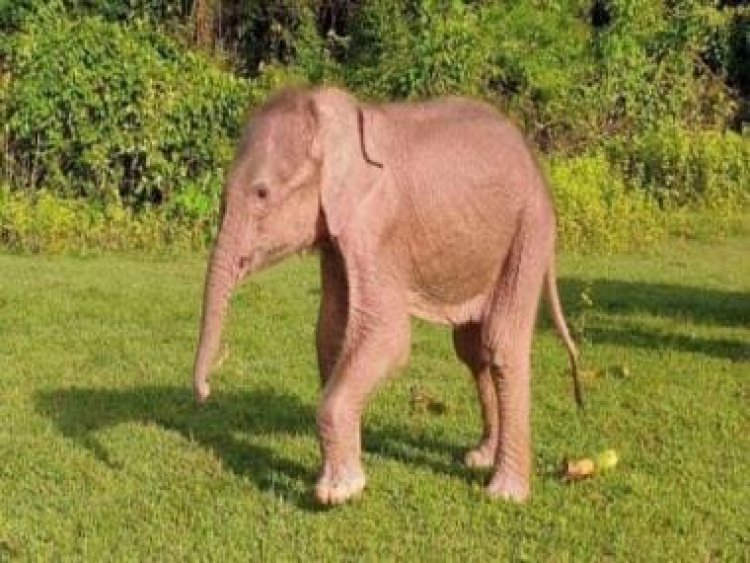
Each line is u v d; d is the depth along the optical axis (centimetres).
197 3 2153
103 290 1170
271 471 662
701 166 1912
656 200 1872
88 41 1523
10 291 1146
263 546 560
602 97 1980
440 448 711
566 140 1917
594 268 1417
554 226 633
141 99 1518
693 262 1489
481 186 596
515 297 613
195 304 1113
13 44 1559
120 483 641
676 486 650
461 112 613
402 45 1891
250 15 2203
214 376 863
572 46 1973
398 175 581
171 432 730
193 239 1484
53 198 1485
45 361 895
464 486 641
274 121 569
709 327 1076
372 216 575
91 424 743
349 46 2067
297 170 564
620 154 1897
